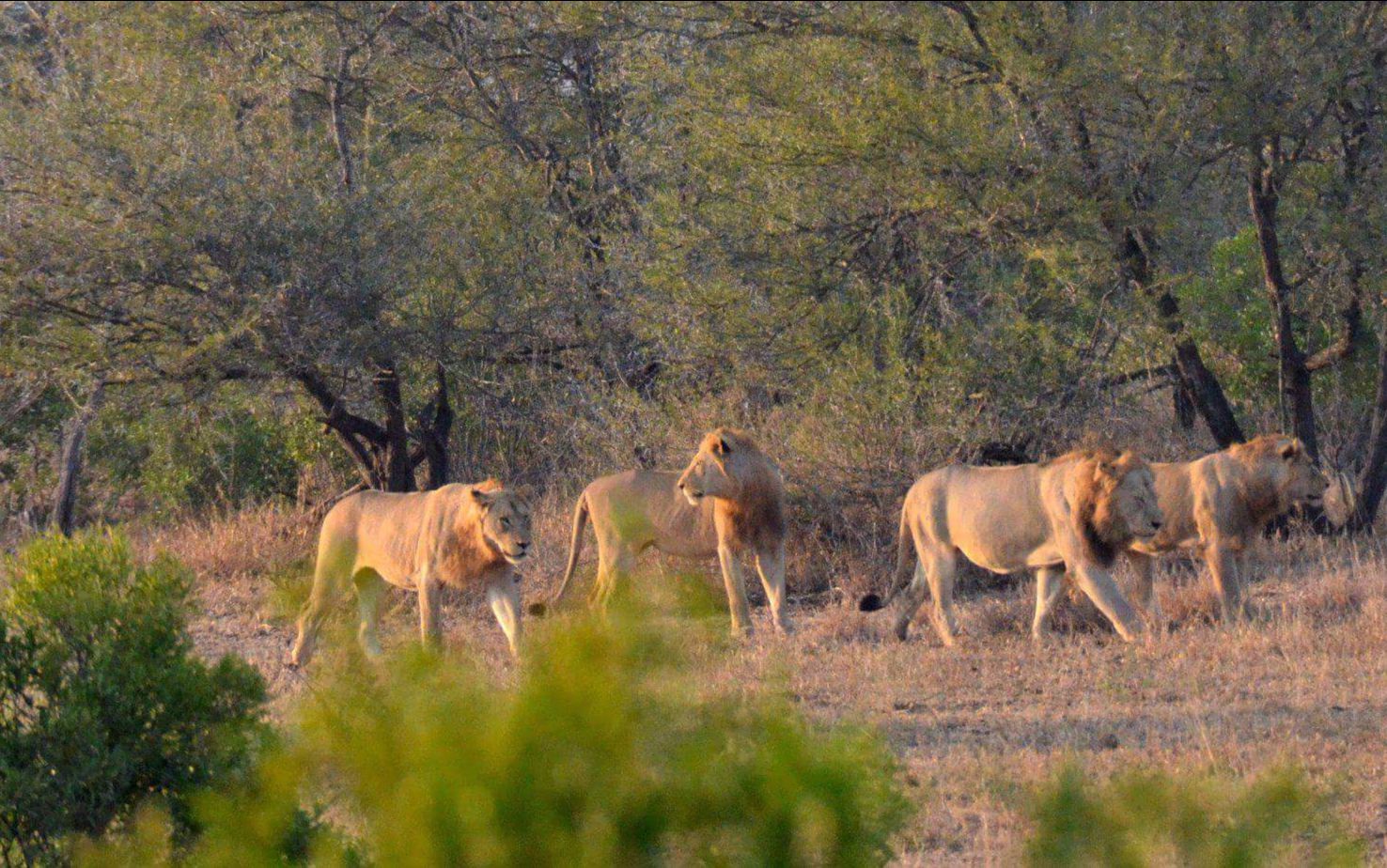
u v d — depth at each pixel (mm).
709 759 3600
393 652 4023
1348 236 15531
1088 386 16781
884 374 16688
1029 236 15422
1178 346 16891
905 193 16172
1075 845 3900
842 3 15117
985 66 15461
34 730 6574
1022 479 12742
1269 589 15008
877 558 16453
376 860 3771
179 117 17688
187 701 6727
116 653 6848
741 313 17516
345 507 12922
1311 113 15531
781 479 13953
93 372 16969
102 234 16594
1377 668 10836
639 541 14195
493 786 3514
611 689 3570
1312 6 14570
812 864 3609
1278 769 4094
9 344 16750
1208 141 15227
